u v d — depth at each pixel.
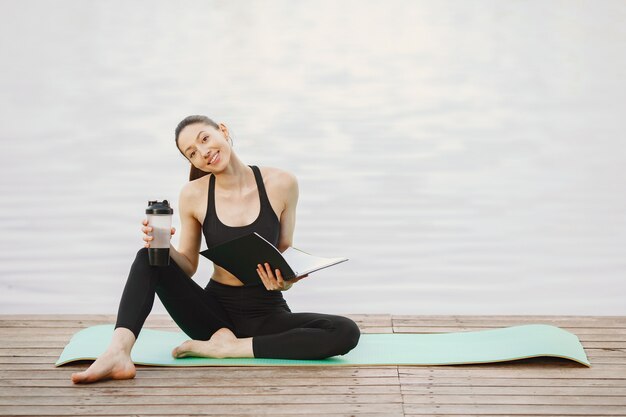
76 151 12.04
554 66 17.44
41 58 18.61
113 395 4.01
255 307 4.72
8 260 7.61
